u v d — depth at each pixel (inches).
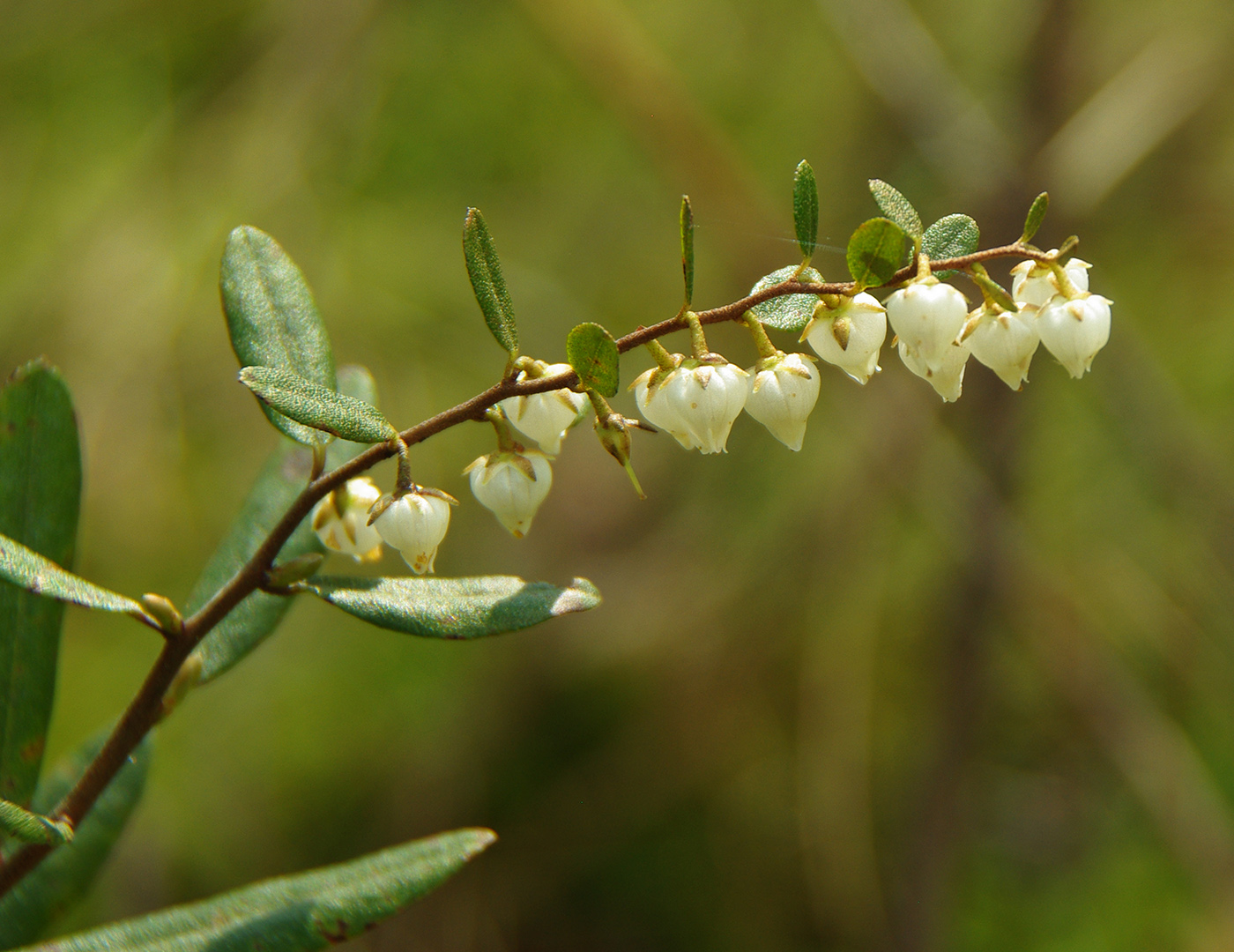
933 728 19.9
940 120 18.3
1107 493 20.6
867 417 19.4
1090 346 10.0
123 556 21.5
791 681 22.0
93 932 10.2
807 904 21.1
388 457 9.9
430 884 10.2
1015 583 18.8
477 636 9.8
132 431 20.3
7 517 10.3
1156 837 21.5
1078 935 20.6
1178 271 21.1
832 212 21.6
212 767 21.3
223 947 10.2
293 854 21.4
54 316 20.1
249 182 20.9
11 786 10.3
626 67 19.9
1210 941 19.3
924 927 19.1
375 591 9.9
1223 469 19.7
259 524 10.7
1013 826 21.9
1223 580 19.0
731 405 9.9
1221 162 19.6
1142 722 19.4
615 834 22.1
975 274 10.0
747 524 21.8
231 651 10.5
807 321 10.0
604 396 9.8
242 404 22.1
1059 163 17.5
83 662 21.6
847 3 18.7
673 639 21.7
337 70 21.5
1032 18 18.3
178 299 20.3
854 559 20.8
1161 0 19.4
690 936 21.1
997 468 18.7
